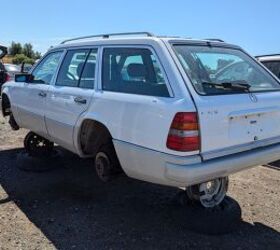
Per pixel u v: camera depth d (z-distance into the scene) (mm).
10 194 5059
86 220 4395
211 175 3758
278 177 6094
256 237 4156
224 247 3930
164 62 3881
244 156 3980
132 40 4312
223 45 4691
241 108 3967
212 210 4285
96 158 4570
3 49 12305
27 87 5965
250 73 4680
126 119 4004
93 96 4504
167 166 3633
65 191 5195
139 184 5488
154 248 3863
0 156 6684
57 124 5188
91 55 4832
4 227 4176
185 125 3549
